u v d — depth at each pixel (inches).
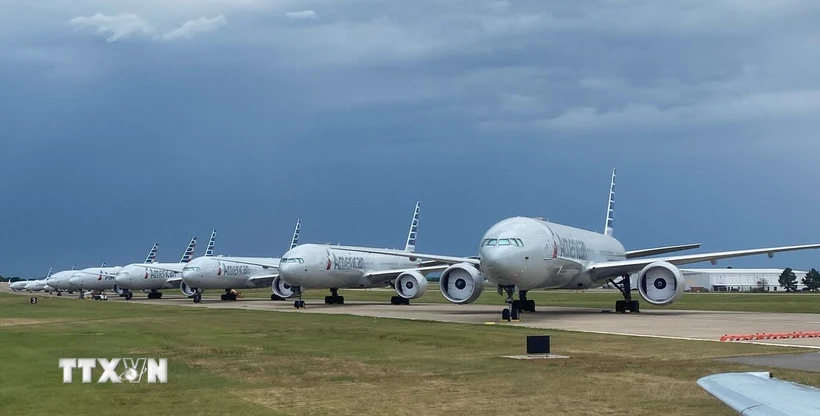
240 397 641.6
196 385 708.7
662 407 573.3
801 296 3720.5
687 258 1887.3
